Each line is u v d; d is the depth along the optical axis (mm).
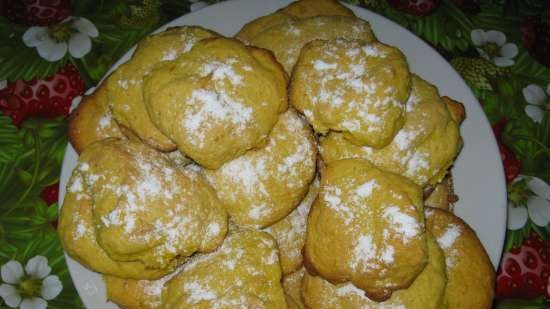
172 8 455
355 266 300
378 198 305
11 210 385
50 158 403
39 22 444
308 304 329
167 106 303
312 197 354
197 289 305
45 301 361
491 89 429
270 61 332
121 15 451
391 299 308
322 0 399
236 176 328
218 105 303
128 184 304
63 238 326
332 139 334
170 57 332
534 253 381
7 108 415
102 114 358
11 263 369
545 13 456
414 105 330
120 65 353
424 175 328
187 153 306
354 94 306
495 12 456
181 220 305
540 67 438
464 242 337
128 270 318
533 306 367
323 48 328
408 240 294
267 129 318
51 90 424
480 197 361
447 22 451
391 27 399
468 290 327
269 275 316
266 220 334
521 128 418
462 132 371
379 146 315
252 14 403
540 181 401
